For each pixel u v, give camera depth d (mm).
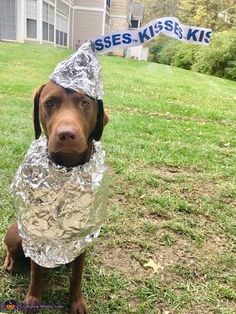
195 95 3330
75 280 672
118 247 870
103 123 613
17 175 630
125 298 726
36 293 681
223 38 6336
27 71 3188
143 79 3889
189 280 791
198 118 2305
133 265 818
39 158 595
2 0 5078
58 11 6207
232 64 6152
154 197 1099
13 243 708
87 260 814
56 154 581
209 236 952
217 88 4137
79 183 589
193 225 990
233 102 3215
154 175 1264
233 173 1363
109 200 1074
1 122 1648
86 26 7180
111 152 1430
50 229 603
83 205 597
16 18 5211
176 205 1066
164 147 1567
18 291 720
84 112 571
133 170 1284
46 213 596
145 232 934
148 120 2023
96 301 715
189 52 7137
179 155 1491
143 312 697
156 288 754
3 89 2381
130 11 9500
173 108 2467
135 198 1100
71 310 683
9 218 930
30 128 1599
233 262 858
